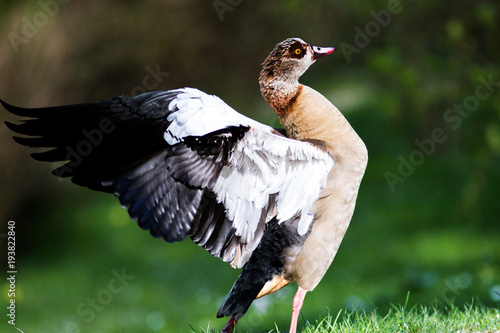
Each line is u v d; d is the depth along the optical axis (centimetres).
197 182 601
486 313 743
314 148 663
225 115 590
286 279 678
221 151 604
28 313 1432
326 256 677
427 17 1362
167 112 580
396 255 1445
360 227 1669
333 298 1234
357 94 2667
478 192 1525
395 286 1242
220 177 611
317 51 734
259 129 612
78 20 1933
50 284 1616
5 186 1798
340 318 1071
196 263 1620
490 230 1498
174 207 603
